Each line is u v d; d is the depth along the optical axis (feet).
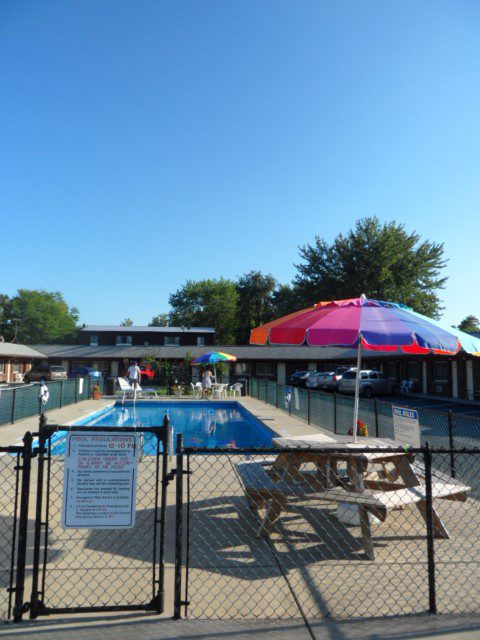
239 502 21.24
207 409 79.97
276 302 256.93
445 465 26.17
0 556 15.06
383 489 19.29
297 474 19.25
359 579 13.79
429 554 12.21
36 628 11.05
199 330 175.73
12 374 138.00
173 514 19.45
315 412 49.83
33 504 20.38
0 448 11.94
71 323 325.21
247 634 10.83
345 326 16.87
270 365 147.64
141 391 92.27
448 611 11.97
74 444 12.07
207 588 13.19
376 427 33.55
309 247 179.83
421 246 173.68
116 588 13.14
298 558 15.28
